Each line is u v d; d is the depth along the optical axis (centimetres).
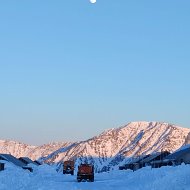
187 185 3381
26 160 13375
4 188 3406
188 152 10138
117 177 8038
